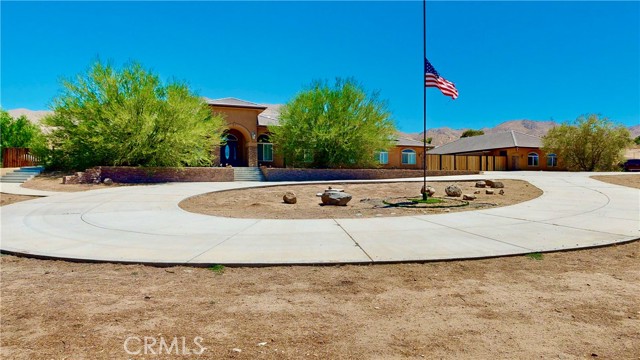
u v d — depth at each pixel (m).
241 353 3.13
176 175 24.08
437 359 3.02
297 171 27.78
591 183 20.27
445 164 42.38
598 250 6.52
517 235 7.62
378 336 3.44
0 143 37.91
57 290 4.73
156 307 4.16
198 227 8.77
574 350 3.13
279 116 31.14
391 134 31.89
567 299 4.29
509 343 3.27
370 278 5.13
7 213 10.95
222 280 5.10
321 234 7.87
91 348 3.22
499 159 44.94
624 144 42.38
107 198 14.41
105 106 23.53
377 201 14.66
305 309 4.09
